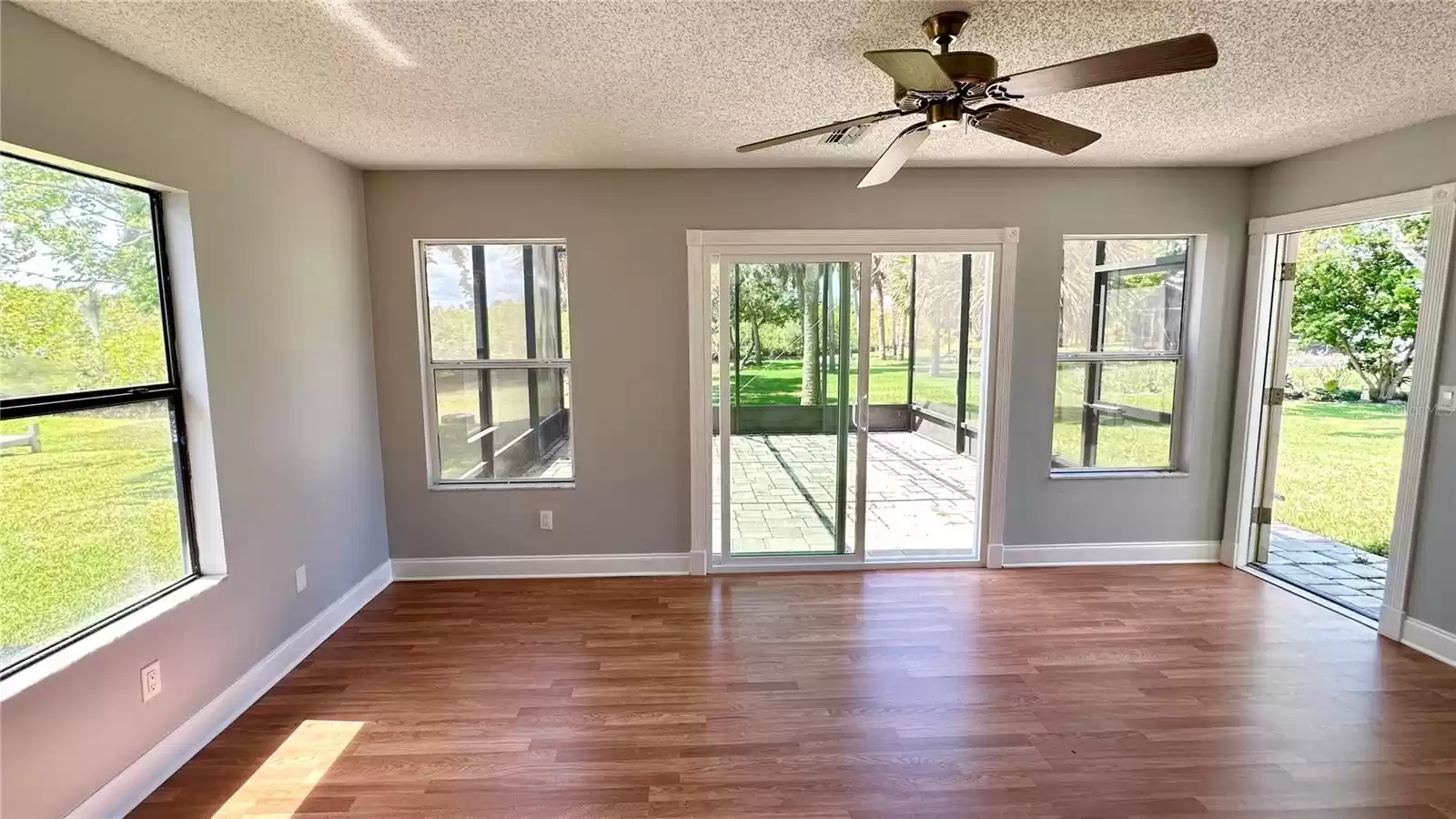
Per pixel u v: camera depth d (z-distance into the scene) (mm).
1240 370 3797
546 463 3844
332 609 3168
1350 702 2482
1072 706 2473
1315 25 1858
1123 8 1763
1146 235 3725
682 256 3631
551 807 1967
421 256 3652
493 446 3834
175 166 2189
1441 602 2791
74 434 1910
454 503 3777
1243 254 3730
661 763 2166
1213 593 3518
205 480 2348
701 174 3576
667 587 3676
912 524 4949
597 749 2240
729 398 3814
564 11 1743
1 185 1725
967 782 2064
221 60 2027
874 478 6504
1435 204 2746
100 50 1904
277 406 2744
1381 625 3029
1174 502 3953
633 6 1720
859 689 2605
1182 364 3920
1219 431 3896
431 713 2459
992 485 3875
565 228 3578
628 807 1965
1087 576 3783
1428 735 2270
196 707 2254
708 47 1990
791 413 3854
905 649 2932
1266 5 1748
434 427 3799
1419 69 2191
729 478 3871
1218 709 2445
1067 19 1824
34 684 1691
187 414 2318
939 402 8078
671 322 3682
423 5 1698
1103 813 1928
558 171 3543
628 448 3775
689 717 2422
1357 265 4539
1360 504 4543
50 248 1850
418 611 3377
